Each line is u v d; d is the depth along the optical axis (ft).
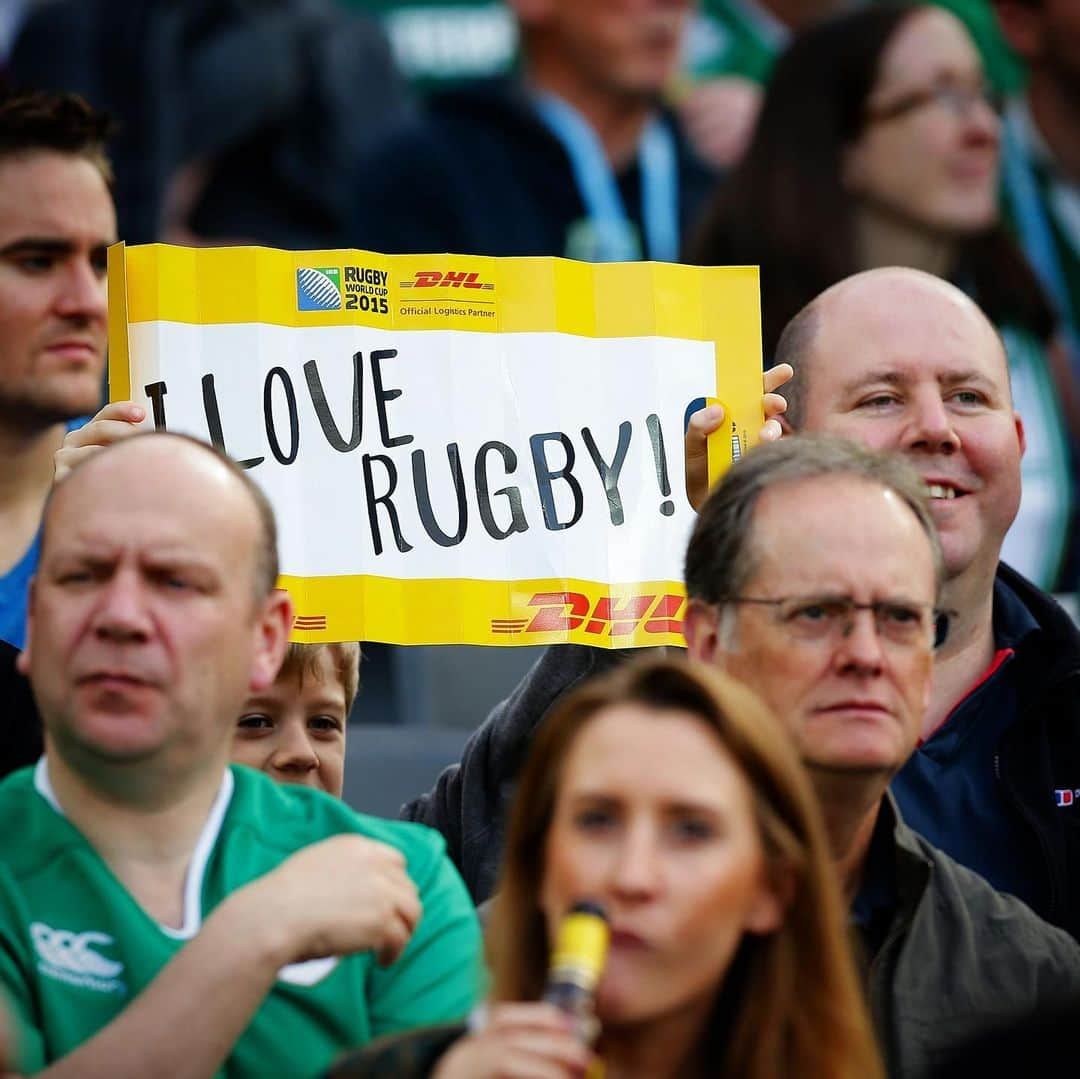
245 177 112.37
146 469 47.96
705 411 57.82
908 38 93.50
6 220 68.85
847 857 53.47
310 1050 47.67
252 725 60.08
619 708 43.55
